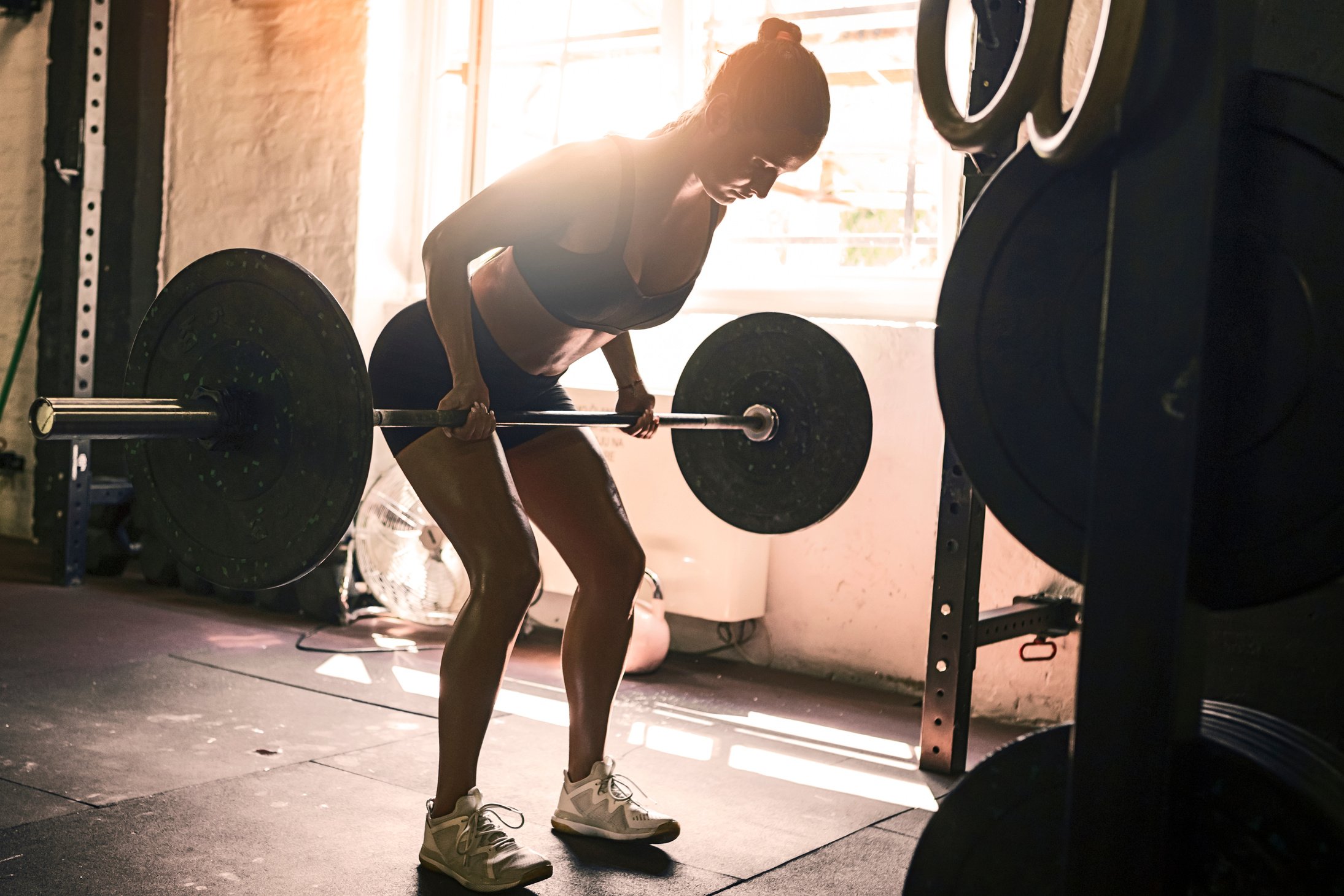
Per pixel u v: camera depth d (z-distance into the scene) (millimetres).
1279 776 1222
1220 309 1291
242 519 1864
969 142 1438
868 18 4074
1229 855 1253
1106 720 1241
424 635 4109
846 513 3723
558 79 4648
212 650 3707
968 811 1411
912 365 3598
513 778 2633
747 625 3916
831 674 3766
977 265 1428
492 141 4664
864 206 4621
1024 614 3092
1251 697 2385
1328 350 1245
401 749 2797
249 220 4895
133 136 5047
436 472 2059
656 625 3691
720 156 1981
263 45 4828
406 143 4762
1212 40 1160
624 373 2469
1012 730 3326
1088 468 1371
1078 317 1371
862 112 4527
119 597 4406
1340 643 2283
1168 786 1213
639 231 2025
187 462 1907
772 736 3117
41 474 5395
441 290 1943
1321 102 1240
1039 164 1379
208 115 4996
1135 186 1215
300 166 4754
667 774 2758
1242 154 1281
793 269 3965
